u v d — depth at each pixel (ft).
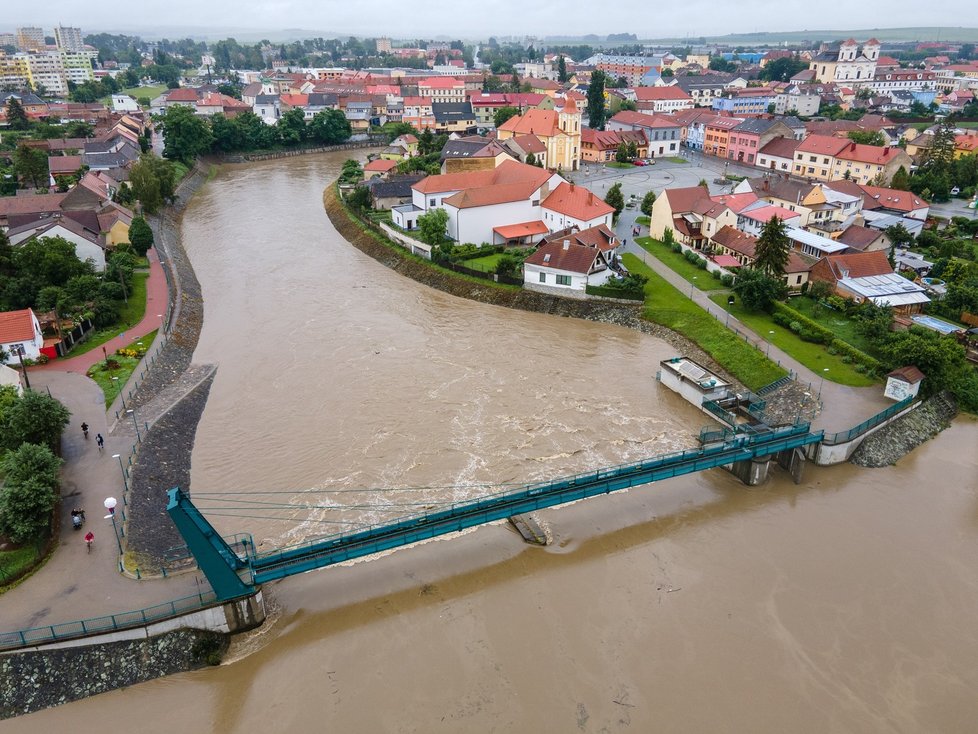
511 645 134.10
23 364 208.44
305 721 119.75
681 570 153.28
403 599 145.48
